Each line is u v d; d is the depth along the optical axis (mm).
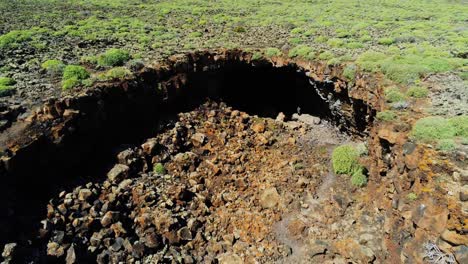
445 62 24062
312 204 22000
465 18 41000
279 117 32562
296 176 24344
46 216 16906
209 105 29891
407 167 17266
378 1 61875
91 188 19328
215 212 21391
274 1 62469
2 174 16438
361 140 27578
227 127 28516
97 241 17109
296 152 27234
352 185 22734
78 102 20906
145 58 28391
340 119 29500
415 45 30406
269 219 21094
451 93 20453
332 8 53500
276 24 43594
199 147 25953
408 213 16266
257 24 43625
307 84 32625
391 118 19812
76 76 23516
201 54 30406
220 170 24141
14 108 19672
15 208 16297
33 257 15125
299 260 18719
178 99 28281
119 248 17359
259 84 35906
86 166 20766
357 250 17906
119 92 23672
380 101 22391
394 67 23688
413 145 17266
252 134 28562
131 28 38812
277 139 28562
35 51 28656
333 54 29750
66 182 19234
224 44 33250
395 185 18359
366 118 25188
